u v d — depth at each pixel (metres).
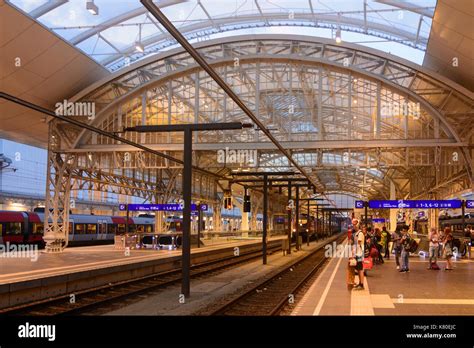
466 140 29.02
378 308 12.01
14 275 16.81
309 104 31.55
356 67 30.22
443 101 29.27
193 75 31.77
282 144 30.42
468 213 44.97
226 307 12.65
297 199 44.62
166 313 12.30
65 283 16.22
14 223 36.28
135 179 40.03
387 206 30.78
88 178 34.22
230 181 33.97
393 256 31.42
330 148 30.39
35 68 26.20
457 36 22.67
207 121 31.59
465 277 19.12
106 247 37.03
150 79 31.84
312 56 30.72
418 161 33.56
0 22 21.75
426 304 12.62
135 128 16.22
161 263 24.30
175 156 33.00
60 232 32.53
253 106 31.88
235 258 35.84
